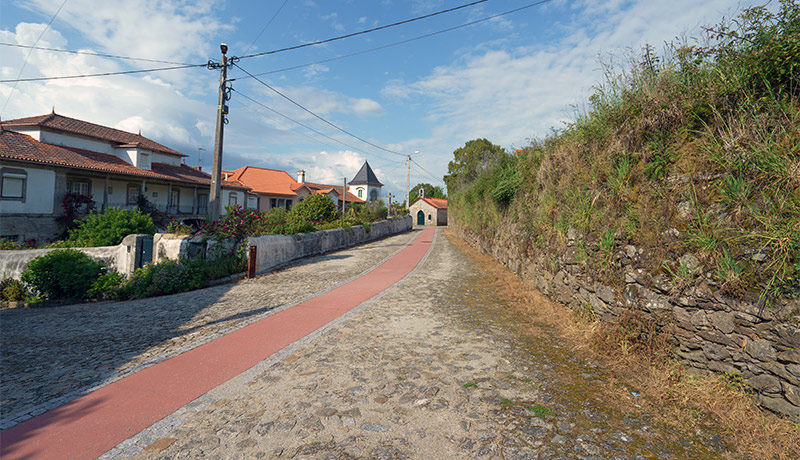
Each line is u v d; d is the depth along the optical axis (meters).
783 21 3.74
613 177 5.50
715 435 3.06
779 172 3.44
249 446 2.95
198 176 32.28
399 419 3.31
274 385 4.07
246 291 9.64
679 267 4.21
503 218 13.01
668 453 2.81
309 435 3.09
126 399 3.83
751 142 3.74
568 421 3.25
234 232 12.55
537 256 8.55
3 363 5.15
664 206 4.50
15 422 3.41
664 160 4.70
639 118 5.14
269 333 5.96
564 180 7.23
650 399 3.64
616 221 5.26
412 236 30.36
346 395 3.79
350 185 72.69
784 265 3.21
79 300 11.69
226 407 3.61
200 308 8.01
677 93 4.77
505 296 8.40
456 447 2.89
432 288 9.37
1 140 19.28
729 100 4.21
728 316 3.67
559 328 5.95
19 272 13.69
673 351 4.23
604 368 4.39
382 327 6.14
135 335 6.23
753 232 3.51
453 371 4.34
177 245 12.80
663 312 4.38
